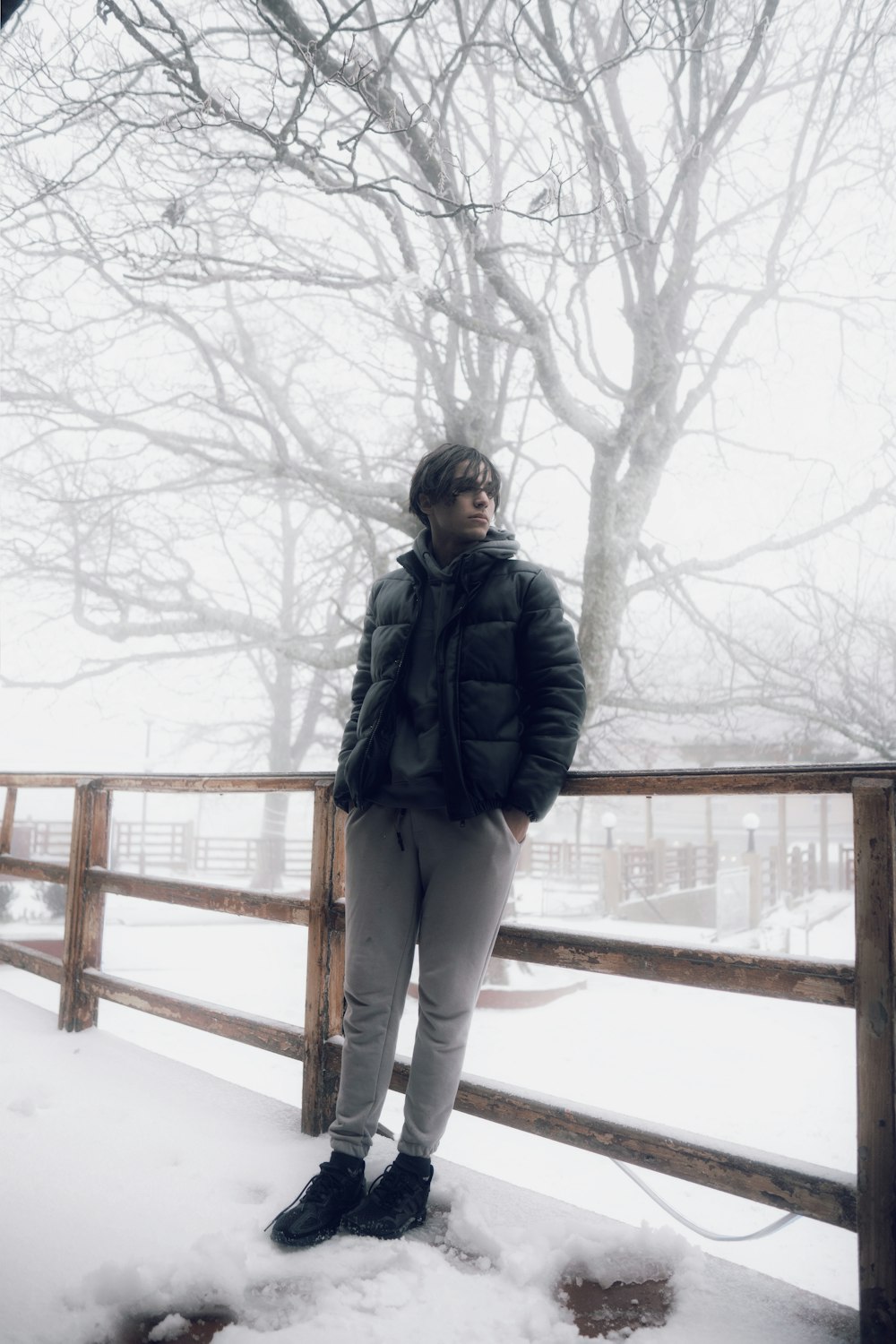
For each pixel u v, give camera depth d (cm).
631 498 1048
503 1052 859
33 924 1272
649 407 1022
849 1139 636
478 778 174
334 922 240
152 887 310
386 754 185
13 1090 267
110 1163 213
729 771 170
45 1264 166
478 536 193
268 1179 203
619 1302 157
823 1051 863
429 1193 195
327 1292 157
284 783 259
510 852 180
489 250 822
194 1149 222
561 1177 590
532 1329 146
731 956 168
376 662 194
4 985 802
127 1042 323
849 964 154
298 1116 249
